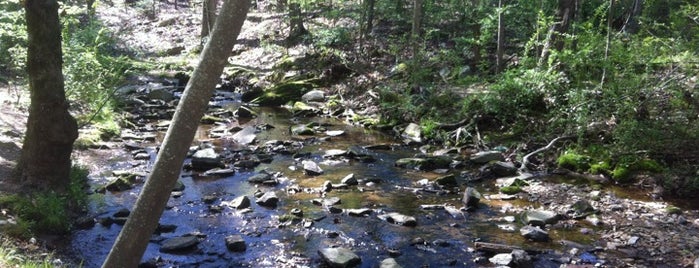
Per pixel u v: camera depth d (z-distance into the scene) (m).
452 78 17.17
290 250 7.78
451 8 21.22
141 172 10.92
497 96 14.23
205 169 11.45
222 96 19.70
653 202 9.95
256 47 25.98
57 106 8.47
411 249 7.91
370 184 10.77
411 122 15.24
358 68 19.25
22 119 12.59
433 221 8.98
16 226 7.41
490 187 10.83
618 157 11.55
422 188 10.57
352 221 8.89
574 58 13.84
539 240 8.26
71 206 8.67
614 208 9.59
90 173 10.70
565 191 10.49
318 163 12.17
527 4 18.73
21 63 13.84
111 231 8.21
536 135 13.16
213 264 7.31
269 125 15.41
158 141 13.45
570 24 15.41
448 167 12.09
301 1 23.31
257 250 7.75
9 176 8.69
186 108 3.33
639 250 7.93
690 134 11.04
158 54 26.75
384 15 23.20
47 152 8.50
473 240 8.26
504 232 8.57
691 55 13.06
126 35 29.83
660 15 19.34
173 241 7.81
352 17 23.27
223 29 3.28
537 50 15.79
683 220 9.02
